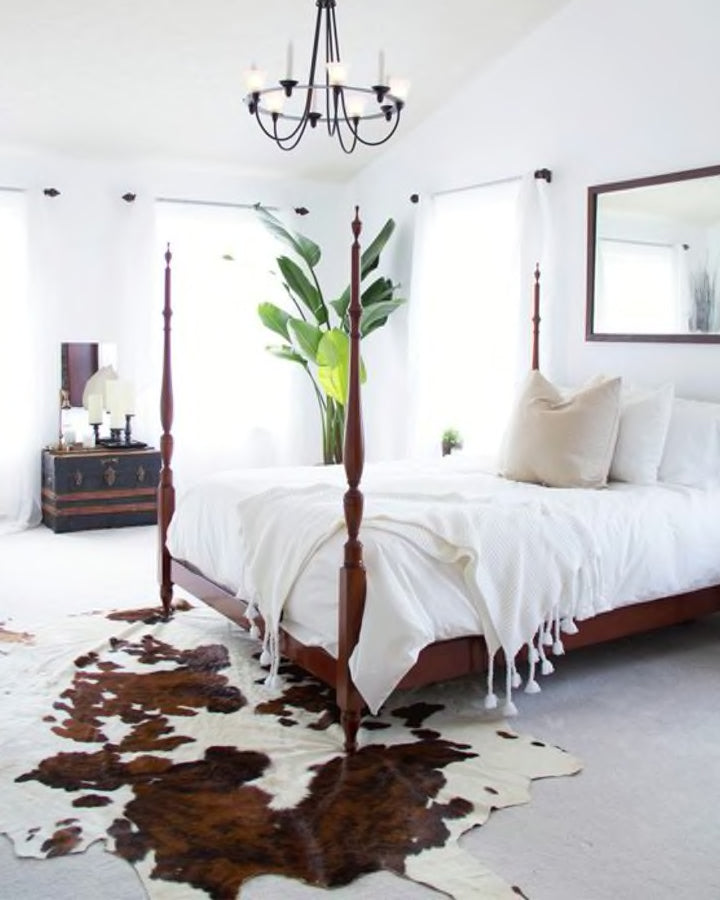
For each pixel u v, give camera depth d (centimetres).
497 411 529
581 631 319
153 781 245
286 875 203
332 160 610
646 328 437
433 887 200
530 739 276
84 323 583
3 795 236
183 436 615
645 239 435
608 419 375
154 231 591
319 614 282
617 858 212
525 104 495
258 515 320
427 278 567
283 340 641
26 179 558
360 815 229
